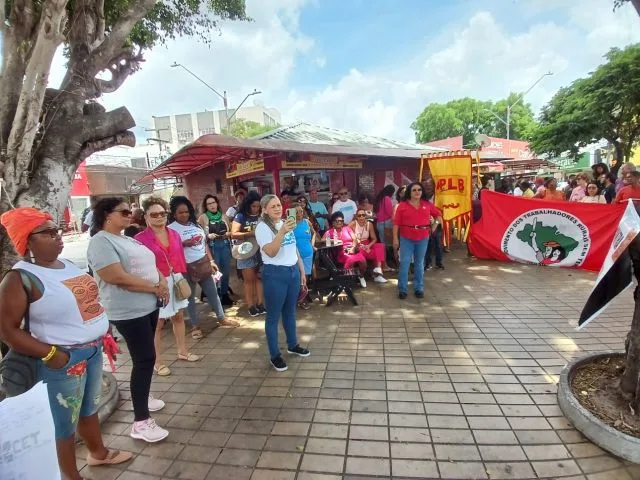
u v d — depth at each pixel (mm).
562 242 7125
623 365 3133
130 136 3645
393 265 8047
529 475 2297
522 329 4418
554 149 18016
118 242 2723
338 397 3215
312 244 5883
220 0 6973
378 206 7883
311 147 7023
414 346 4113
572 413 2713
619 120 16406
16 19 3090
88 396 2316
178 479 2402
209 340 4680
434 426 2771
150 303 2793
